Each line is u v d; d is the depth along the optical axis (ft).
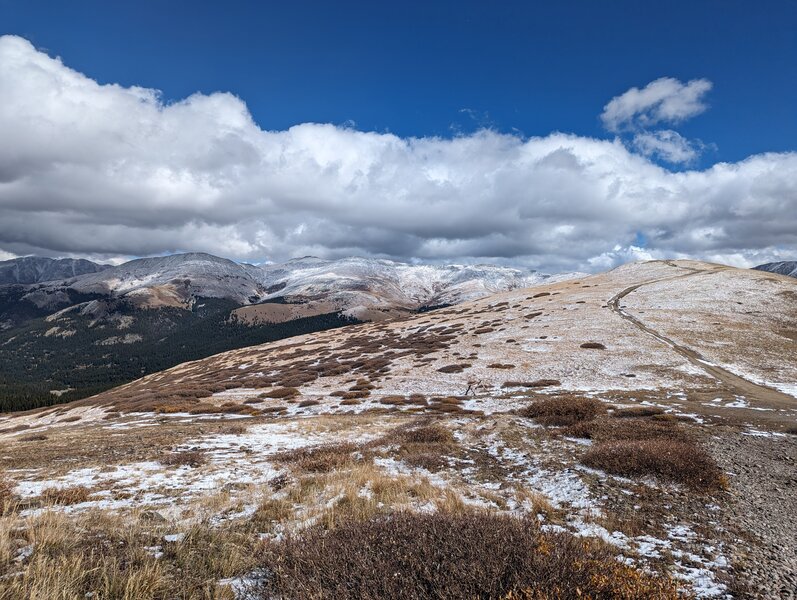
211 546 25.05
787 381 109.81
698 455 44.06
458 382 139.33
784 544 27.89
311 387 161.48
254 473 48.83
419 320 286.87
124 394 211.61
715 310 180.65
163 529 28.04
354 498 34.35
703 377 114.62
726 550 26.89
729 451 51.90
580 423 64.64
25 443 83.35
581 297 241.35
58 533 24.99
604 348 151.12
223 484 43.98
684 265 294.05
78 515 31.86
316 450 57.82
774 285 197.88
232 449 65.16
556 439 59.93
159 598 19.11
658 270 292.81
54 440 82.94
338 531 24.16
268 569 21.75
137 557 22.56
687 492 37.55
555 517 32.30
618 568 19.42
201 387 179.11
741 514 32.96
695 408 85.46
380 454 56.03
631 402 95.50
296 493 37.14
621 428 60.95
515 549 19.69
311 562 19.92
